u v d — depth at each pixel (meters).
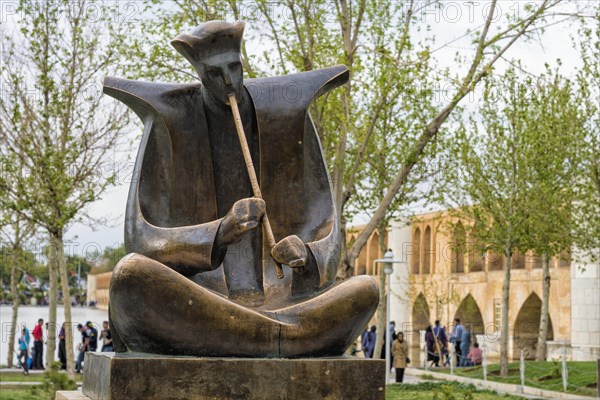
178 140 7.25
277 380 6.30
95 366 6.68
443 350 28.00
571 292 30.98
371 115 17.62
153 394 6.12
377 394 6.42
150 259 6.35
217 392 6.21
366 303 6.61
